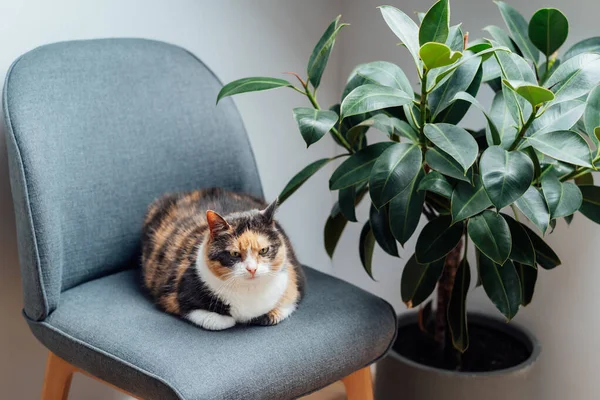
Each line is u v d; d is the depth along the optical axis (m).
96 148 1.47
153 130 1.55
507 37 1.53
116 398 1.84
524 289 1.51
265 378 1.19
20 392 1.67
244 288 1.27
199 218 1.44
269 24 1.93
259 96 1.96
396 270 2.10
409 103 1.32
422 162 1.39
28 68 1.40
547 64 1.52
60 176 1.40
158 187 1.56
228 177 1.65
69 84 1.45
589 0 1.64
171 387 1.13
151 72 1.57
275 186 2.07
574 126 1.48
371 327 1.36
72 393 1.75
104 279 1.49
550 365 1.88
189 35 1.78
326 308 1.38
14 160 1.32
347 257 2.24
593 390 1.81
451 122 1.41
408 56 1.97
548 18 1.46
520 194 1.19
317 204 2.20
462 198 1.30
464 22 1.84
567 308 1.82
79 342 1.27
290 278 1.36
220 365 1.18
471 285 1.97
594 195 1.42
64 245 1.42
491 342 1.78
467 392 1.57
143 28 1.69
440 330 1.70
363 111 1.25
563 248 1.79
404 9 1.94
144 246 1.48
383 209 1.46
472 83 1.40
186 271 1.32
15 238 1.58
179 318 1.32
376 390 1.72
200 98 1.62
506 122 1.38
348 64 2.11
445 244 1.41
